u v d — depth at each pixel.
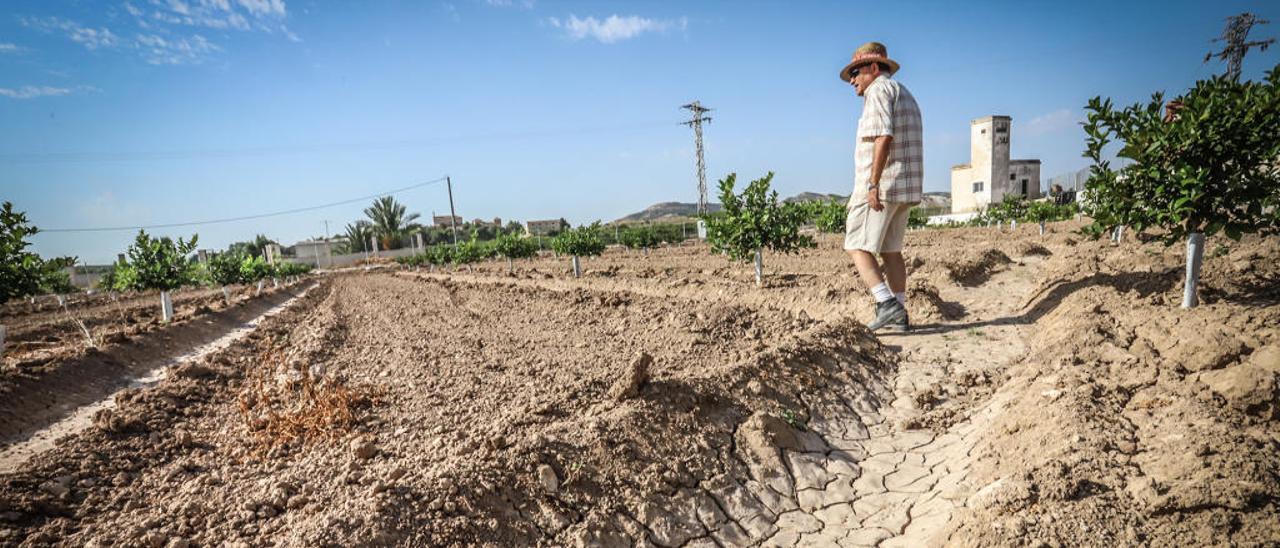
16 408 6.36
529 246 34.12
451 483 3.41
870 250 6.49
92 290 36.09
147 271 14.10
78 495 4.17
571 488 3.58
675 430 4.21
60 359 7.98
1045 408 3.90
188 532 3.40
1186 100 4.88
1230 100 4.67
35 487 4.12
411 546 2.98
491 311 12.35
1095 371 4.34
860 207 6.48
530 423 4.65
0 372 6.95
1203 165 4.98
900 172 6.16
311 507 3.46
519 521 3.31
